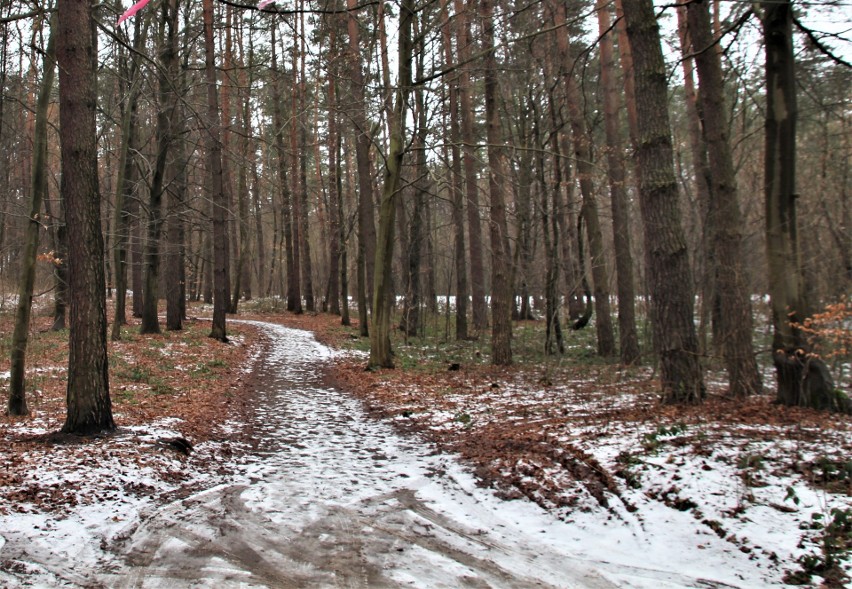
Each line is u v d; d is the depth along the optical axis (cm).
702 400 857
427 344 2153
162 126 1803
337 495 602
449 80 1308
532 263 1788
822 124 1261
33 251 851
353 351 1961
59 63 716
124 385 1132
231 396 1161
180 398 1068
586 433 732
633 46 851
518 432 803
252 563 434
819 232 1431
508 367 1543
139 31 1572
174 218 2091
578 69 1653
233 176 2984
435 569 429
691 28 1010
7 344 1375
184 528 501
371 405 1105
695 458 575
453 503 581
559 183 1502
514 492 596
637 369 1423
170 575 411
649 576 417
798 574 394
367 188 2119
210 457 742
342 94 2086
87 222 740
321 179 3123
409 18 1363
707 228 1319
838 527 415
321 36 1636
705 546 446
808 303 796
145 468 636
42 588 382
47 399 989
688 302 859
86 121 732
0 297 1571
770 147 789
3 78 1143
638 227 2066
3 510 493
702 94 1004
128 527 496
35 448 664
